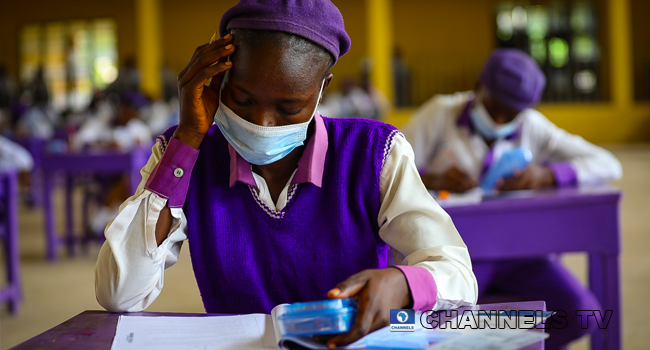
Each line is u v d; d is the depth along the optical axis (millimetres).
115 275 983
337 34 938
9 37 14484
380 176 1060
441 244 1024
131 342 839
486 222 1856
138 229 986
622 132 12695
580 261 3748
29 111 9750
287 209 1063
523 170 2104
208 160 1104
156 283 1038
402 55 14031
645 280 3215
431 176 2182
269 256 1070
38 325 2879
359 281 861
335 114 10602
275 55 883
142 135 6094
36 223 6012
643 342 2312
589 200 1851
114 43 14297
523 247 1864
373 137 1076
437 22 14039
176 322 929
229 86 934
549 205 1850
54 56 14445
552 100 13633
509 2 13836
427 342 809
